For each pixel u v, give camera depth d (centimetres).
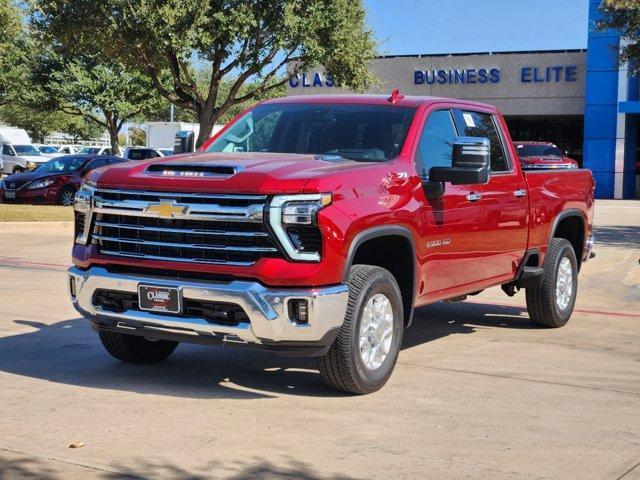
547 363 732
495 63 4147
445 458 484
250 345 559
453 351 775
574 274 927
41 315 880
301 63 2711
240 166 575
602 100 3950
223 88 6412
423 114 687
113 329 606
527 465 477
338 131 683
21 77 4472
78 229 631
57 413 551
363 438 515
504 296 1117
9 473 445
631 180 3984
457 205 692
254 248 552
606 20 2420
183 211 566
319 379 655
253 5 2472
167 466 461
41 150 5181
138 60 2502
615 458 492
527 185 814
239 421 543
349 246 566
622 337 860
